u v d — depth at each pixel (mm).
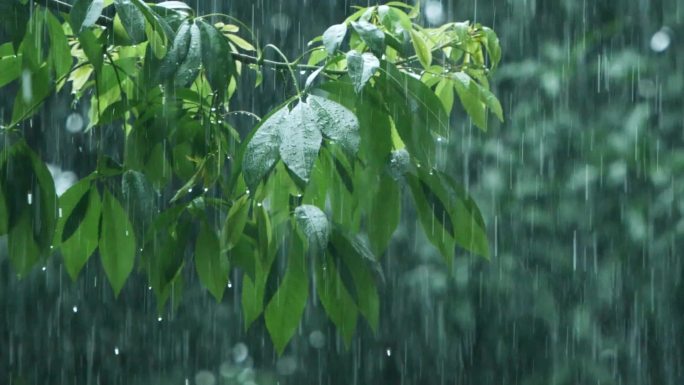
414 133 2457
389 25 2842
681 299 7816
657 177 7484
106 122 2703
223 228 2486
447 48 3174
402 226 8484
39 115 8852
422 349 8906
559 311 8125
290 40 9508
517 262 8016
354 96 2439
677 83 7793
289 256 2475
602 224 7762
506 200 7938
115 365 9617
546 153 7895
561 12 8398
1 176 2480
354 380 9578
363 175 2463
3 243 8836
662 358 8094
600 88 7902
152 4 2549
